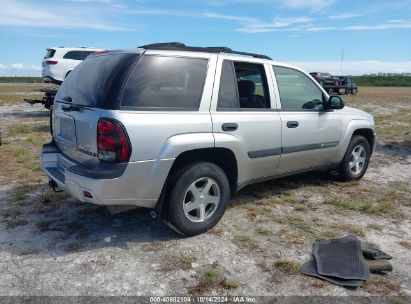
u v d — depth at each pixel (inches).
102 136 136.0
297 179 245.3
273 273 134.3
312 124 203.8
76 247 148.9
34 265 135.8
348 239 154.1
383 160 315.0
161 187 147.2
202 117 155.2
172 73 150.9
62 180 152.8
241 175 174.9
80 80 159.9
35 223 169.5
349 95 1299.2
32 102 432.1
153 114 142.6
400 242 160.9
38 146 323.9
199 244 153.8
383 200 211.2
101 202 138.1
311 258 144.5
